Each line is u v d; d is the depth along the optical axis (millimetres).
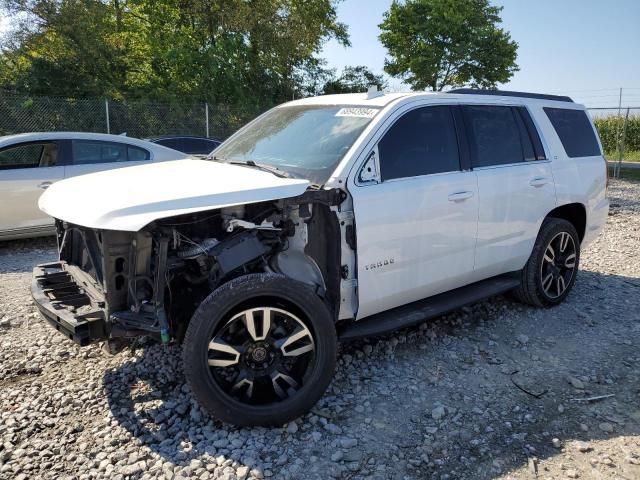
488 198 4336
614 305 5324
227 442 3090
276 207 3379
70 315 3156
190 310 3406
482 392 3686
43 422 3285
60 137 8141
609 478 2824
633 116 24359
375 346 4324
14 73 21469
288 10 25359
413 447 3090
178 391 3627
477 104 4520
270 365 3227
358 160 3609
